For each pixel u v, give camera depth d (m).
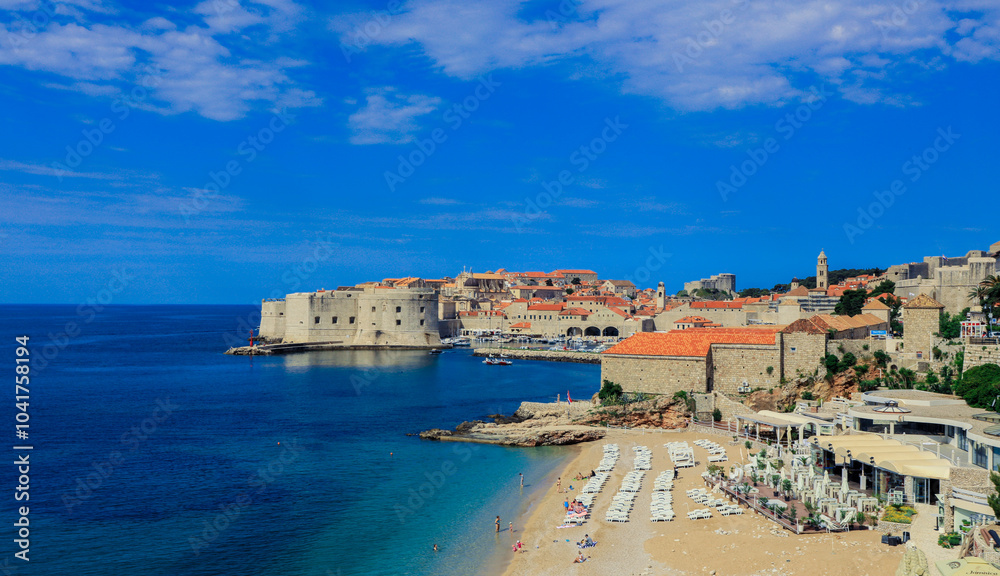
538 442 89.75
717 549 48.31
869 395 71.38
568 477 73.69
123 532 57.84
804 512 52.62
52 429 99.50
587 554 50.47
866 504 51.59
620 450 83.38
